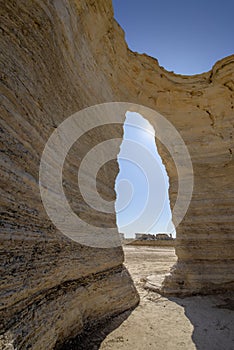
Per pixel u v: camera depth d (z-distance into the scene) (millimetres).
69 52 5039
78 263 4406
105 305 5180
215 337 4629
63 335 3732
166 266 12617
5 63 2869
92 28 6312
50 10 4152
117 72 8273
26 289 2752
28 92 3305
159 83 9852
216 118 9609
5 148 2658
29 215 3074
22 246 2803
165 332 4809
